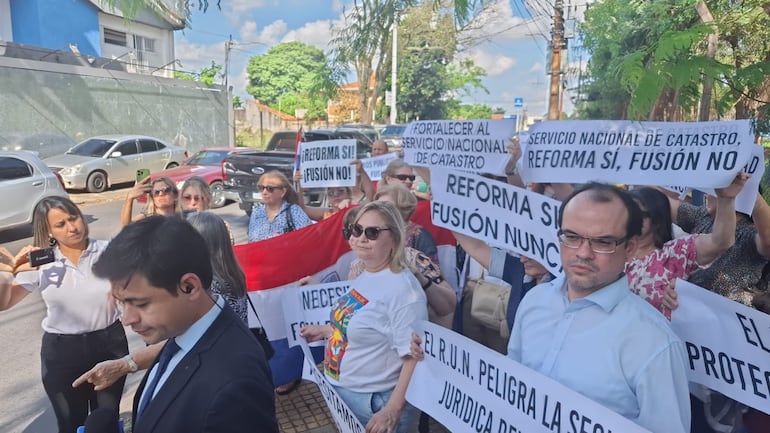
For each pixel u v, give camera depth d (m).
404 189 3.22
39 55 16.25
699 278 2.50
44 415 3.76
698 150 1.84
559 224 1.70
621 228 1.56
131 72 19.02
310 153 4.85
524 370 1.77
